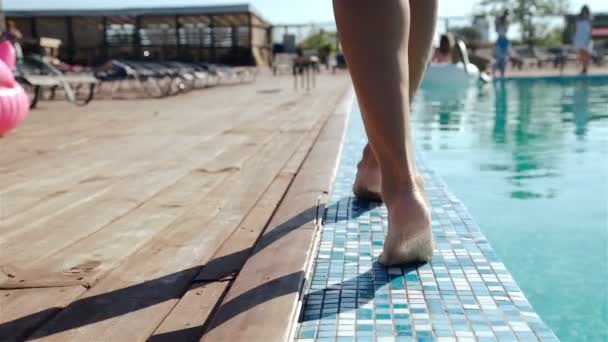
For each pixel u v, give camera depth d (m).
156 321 1.17
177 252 1.60
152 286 1.36
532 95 8.63
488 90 9.73
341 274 1.41
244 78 14.81
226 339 1.02
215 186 2.46
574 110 6.39
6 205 2.22
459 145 4.03
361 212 1.99
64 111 6.87
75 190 2.46
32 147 3.84
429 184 2.47
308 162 2.85
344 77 14.69
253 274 1.34
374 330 1.11
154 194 2.34
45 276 1.44
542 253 1.84
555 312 1.42
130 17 21.09
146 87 10.30
